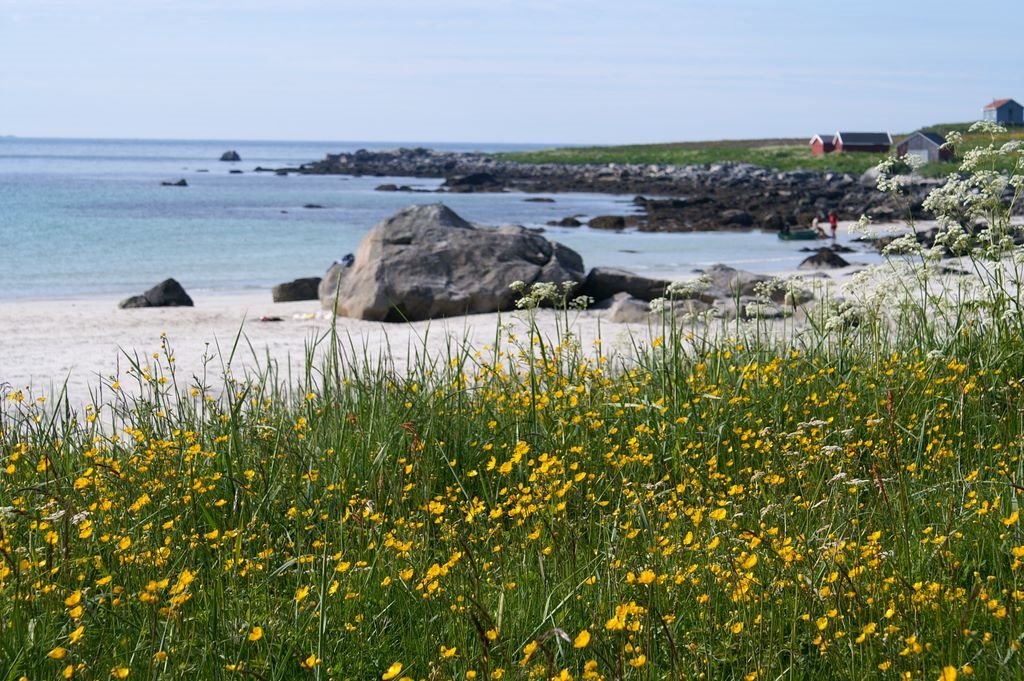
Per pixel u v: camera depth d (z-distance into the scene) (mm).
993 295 7500
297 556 4766
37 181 86750
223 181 95938
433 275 19266
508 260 19812
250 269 31750
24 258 32781
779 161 108188
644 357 8469
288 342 15898
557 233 46844
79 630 3438
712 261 34625
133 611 4031
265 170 123250
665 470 5766
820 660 3701
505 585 4262
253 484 5582
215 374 12688
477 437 6422
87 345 15742
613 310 17297
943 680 2824
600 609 3980
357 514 4988
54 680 3598
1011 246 7395
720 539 4277
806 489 5176
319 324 18250
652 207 61062
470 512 4945
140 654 3740
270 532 5141
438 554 4711
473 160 132250
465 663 3662
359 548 4824
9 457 5641
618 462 5441
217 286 27562
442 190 85250
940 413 6316
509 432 6445
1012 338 7277
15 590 3855
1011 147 7242
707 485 5406
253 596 4324
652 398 6820
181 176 106500
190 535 4895
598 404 6648
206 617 4051
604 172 100812
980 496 5047
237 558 4406
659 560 4316
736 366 7758
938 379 6621
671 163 117625
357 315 18906
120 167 132500
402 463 5852
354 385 7574
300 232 44594
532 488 5301
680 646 3746
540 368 7863
